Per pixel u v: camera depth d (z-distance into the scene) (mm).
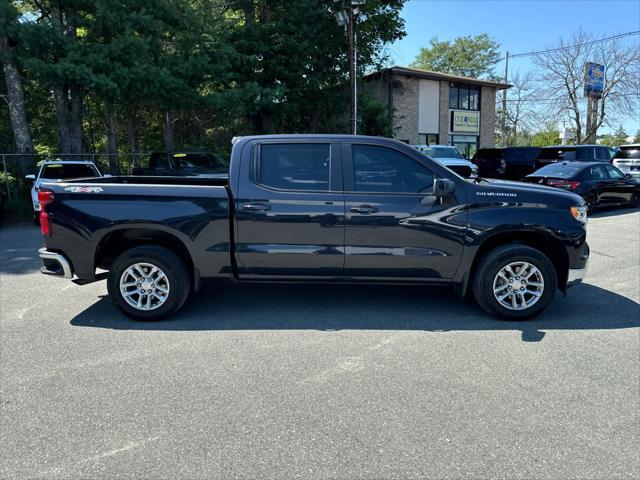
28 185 15016
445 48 55031
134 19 14523
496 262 4637
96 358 3873
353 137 4680
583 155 17203
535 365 3729
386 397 3229
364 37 23281
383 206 4590
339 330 4512
